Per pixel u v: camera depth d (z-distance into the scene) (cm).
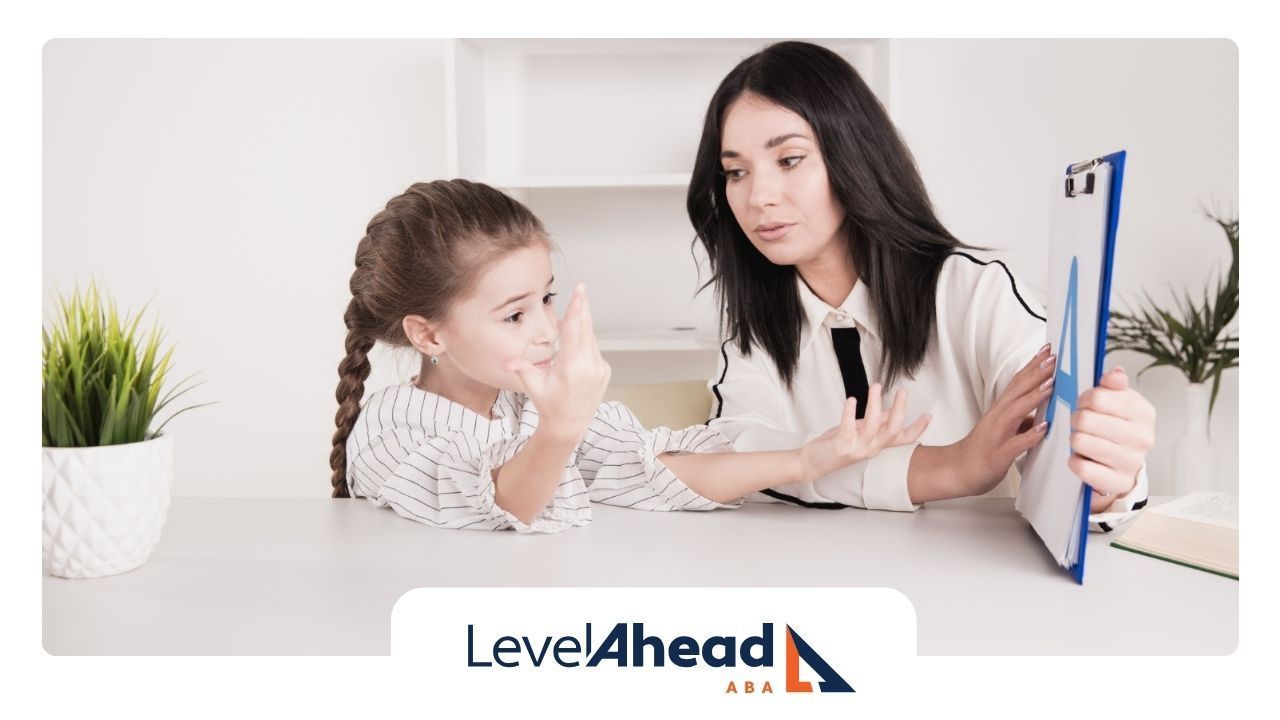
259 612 71
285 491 234
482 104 211
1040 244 226
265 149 227
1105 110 224
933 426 121
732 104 117
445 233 97
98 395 78
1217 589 73
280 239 228
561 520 91
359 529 93
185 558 83
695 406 160
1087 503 74
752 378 129
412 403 105
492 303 97
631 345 196
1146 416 72
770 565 80
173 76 226
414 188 104
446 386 108
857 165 115
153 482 79
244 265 229
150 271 229
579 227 220
